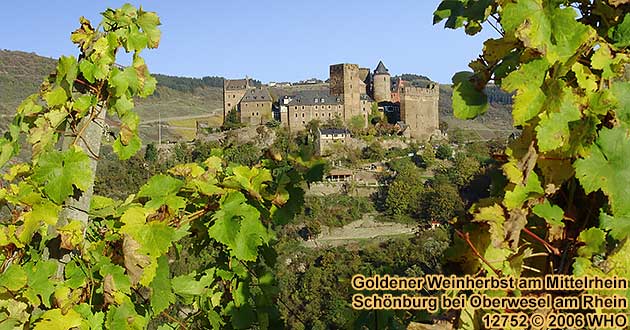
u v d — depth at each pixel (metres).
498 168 2.59
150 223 3.62
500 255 2.54
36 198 3.42
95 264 3.55
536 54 2.31
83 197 3.57
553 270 2.47
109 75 3.61
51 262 3.48
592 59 2.29
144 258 3.54
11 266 3.40
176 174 4.57
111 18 3.76
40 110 3.77
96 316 3.53
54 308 3.43
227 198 3.91
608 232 2.30
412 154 67.00
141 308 4.12
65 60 3.56
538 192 2.36
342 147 70.81
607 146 2.23
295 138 75.81
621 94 2.24
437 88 84.81
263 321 4.62
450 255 2.69
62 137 3.66
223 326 4.70
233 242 3.80
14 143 3.77
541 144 2.23
